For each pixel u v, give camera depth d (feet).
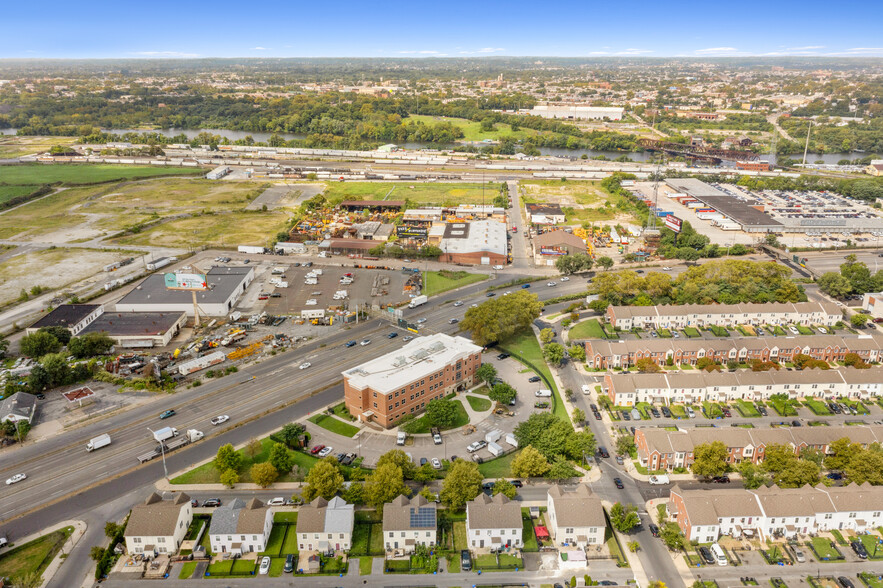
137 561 474.90
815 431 598.34
